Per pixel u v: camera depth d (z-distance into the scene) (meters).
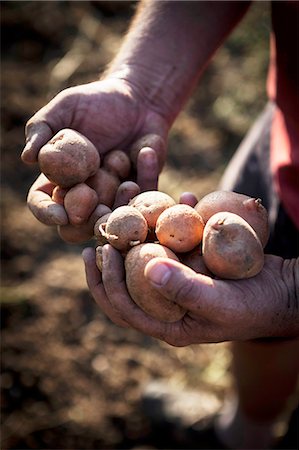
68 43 1.49
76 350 1.12
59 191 0.65
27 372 1.09
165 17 0.75
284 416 1.07
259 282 0.56
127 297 0.58
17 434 1.05
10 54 1.48
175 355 1.14
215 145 1.39
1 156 1.33
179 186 1.33
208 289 0.53
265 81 1.45
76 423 1.07
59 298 1.17
